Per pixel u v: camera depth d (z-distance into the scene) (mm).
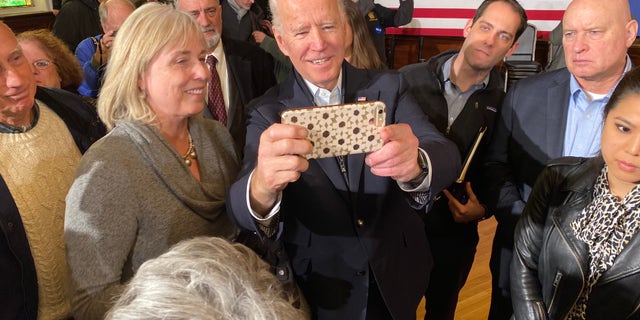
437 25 5801
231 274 693
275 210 1121
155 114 1233
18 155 1365
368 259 1287
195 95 1241
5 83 1272
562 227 1288
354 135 1032
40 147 1420
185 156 1318
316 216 1269
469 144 1901
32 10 6352
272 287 745
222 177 1362
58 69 2082
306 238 1306
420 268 1415
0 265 1272
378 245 1297
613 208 1180
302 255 1325
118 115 1223
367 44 2248
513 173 1891
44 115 1474
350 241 1296
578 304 1285
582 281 1249
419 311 2699
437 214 1991
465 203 1921
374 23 4852
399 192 1341
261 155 995
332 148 1029
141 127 1181
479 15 1842
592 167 1278
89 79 2727
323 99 1310
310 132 1011
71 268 1098
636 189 1146
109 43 2688
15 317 1299
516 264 1436
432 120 1923
